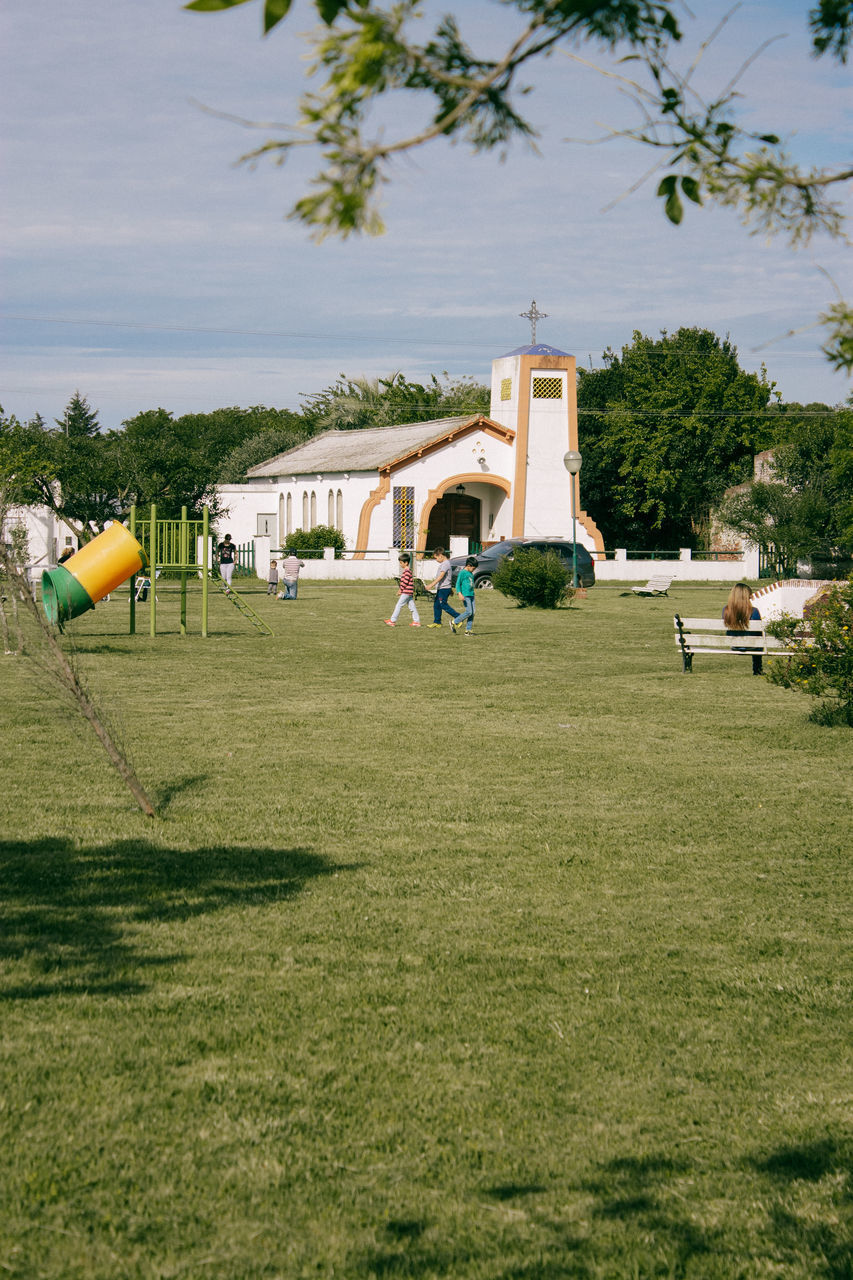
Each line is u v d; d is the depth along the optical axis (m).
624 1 2.50
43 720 13.87
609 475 70.06
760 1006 5.76
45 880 7.54
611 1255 3.75
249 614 26.95
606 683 17.97
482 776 11.04
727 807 9.89
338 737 13.05
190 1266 3.63
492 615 33.06
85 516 52.47
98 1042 5.19
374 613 33.25
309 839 8.72
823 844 8.75
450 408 86.88
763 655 19.08
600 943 6.62
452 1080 4.93
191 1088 4.79
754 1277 3.65
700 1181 4.21
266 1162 4.23
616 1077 5.00
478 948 6.51
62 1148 4.30
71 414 130.88
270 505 69.31
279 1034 5.33
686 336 72.00
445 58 2.43
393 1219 3.92
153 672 19.09
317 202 2.30
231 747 12.35
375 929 6.79
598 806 9.90
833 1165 4.32
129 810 9.47
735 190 3.06
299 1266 3.65
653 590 42.69
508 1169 4.26
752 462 68.44
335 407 91.12
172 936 6.59
